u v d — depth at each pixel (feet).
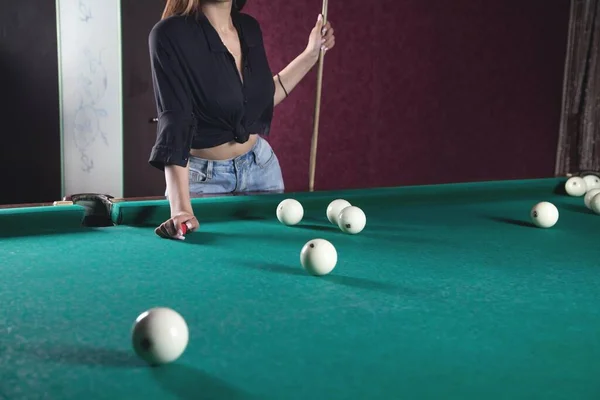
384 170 19.02
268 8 16.61
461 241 6.19
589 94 20.68
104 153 14.60
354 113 18.26
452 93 19.75
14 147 13.74
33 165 13.94
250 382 2.83
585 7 20.66
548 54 21.38
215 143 8.40
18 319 3.71
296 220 6.83
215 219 7.09
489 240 6.26
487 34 20.04
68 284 4.47
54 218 6.31
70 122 14.15
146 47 14.79
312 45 9.52
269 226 6.79
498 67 20.44
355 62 18.02
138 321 3.04
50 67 13.80
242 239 6.09
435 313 3.90
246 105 8.38
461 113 20.03
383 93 18.60
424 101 19.30
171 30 7.13
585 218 7.59
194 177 8.64
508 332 3.57
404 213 7.75
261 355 3.16
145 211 6.72
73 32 13.92
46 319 3.72
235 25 8.41
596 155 20.63
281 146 17.49
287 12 16.84
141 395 2.69
